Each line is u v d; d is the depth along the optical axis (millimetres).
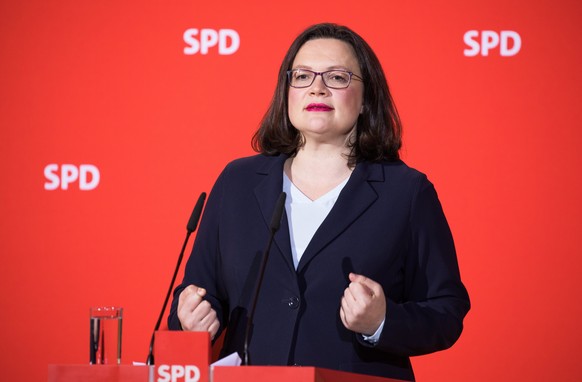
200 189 11625
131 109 11703
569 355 11133
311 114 7578
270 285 7172
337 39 7914
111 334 6234
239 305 7277
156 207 11602
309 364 6902
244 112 11695
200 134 11680
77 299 11508
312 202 7520
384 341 6676
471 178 11352
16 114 11633
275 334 7000
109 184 11625
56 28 11758
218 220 7836
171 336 5469
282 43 11719
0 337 11469
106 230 11578
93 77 11719
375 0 11641
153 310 11484
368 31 11625
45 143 11625
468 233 11289
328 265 7137
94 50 11750
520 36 11445
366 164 7754
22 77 11680
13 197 11570
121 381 5535
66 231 11562
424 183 7621
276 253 7246
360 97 7809
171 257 11547
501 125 11375
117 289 11508
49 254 11547
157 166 11648
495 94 11414
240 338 7172
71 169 11633
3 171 11594
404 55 11562
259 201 7578
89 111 11680
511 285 11227
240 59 11742
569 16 11414
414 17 11594
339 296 7055
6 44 11703
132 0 11805
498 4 11500
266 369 5316
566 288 11172
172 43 11773
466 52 11508
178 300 7402
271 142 8055
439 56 11531
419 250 7426
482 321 11219
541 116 11344
